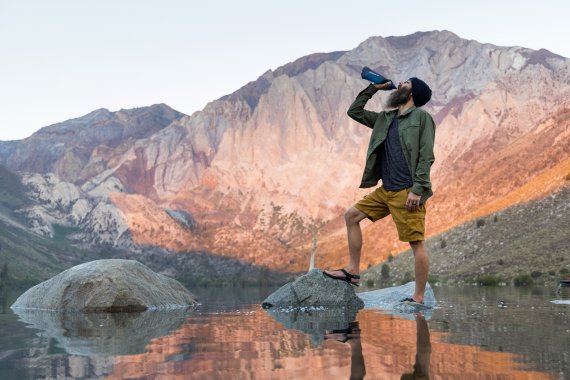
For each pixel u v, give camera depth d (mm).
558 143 186375
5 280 139125
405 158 6273
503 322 5109
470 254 104938
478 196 187875
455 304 9312
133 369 2775
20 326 5695
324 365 2850
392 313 6793
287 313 7332
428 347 3449
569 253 80812
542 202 110625
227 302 12414
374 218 6762
